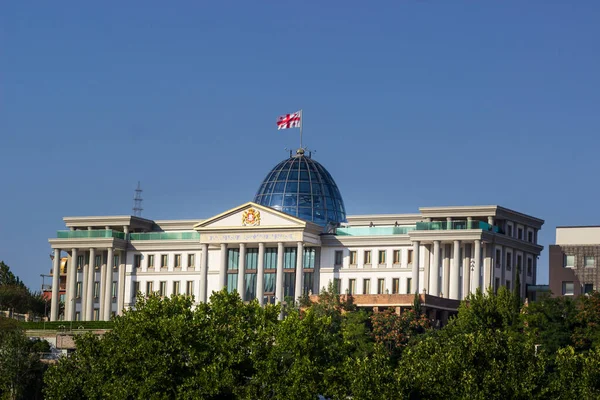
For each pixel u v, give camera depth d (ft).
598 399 534.37
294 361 587.68
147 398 592.19
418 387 558.15
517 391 545.03
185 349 598.34
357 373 561.43
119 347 608.19
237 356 593.83
